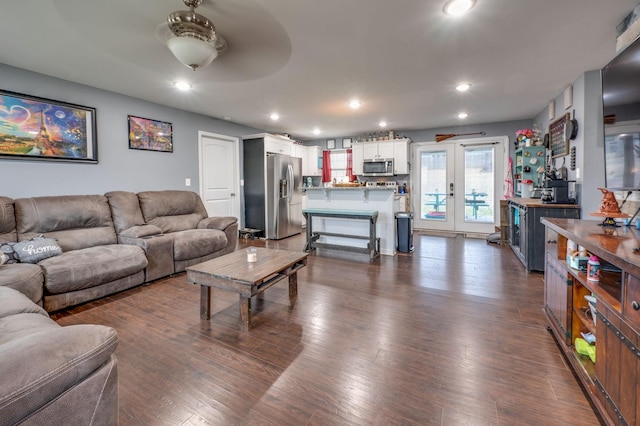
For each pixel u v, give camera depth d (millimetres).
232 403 1433
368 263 3896
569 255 1702
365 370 1674
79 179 3496
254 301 2654
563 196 3350
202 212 4500
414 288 2953
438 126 6086
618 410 1118
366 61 2844
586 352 1542
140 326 2219
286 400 1449
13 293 1728
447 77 3283
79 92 3445
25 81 3037
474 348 1876
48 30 2266
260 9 1989
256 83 3438
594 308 1441
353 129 6402
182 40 2014
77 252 2730
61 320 2320
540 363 1713
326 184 7438
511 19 2129
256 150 5766
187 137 4762
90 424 937
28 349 860
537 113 5000
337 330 2131
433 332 2082
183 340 2016
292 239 5688
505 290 2867
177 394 1495
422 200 6586
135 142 4031
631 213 2121
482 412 1355
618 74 1693
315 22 2160
